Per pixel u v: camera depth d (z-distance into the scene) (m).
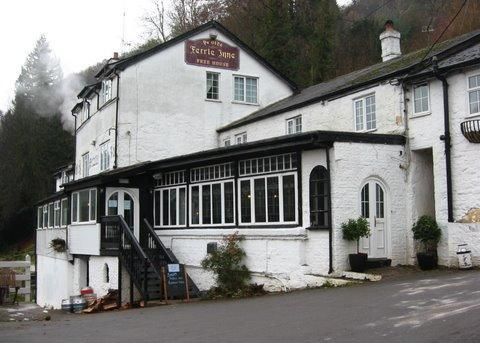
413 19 40.28
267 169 16.83
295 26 40.94
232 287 16.42
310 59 38.16
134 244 17.38
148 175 21.78
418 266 15.53
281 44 38.72
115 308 17.11
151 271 17.89
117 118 24.34
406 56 21.38
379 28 40.88
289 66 38.19
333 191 14.81
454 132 15.64
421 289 11.45
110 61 27.50
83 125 30.48
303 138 14.98
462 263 14.62
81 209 22.05
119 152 24.28
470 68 15.28
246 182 17.53
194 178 19.83
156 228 21.53
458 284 11.69
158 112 25.22
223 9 44.28
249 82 27.80
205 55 26.58
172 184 20.91
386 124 17.73
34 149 51.94
